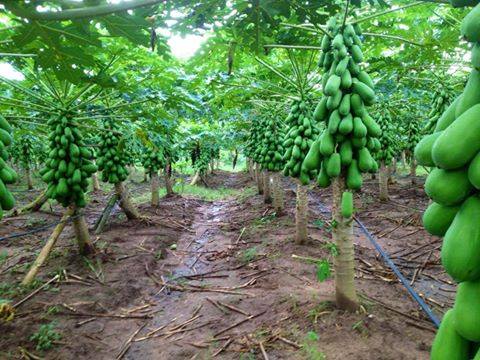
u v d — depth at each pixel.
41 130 8.30
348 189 4.30
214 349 4.34
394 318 4.58
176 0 3.02
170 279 6.61
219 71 7.91
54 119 6.52
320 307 4.71
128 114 7.54
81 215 7.14
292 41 5.54
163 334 4.81
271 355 4.06
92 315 5.25
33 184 20.42
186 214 12.20
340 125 3.92
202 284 6.33
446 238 1.01
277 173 10.50
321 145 4.09
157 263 7.38
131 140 8.52
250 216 11.19
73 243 8.18
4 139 3.48
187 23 3.46
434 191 1.05
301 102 6.84
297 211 7.54
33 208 11.47
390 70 6.64
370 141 4.19
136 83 6.88
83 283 6.22
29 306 5.42
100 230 9.20
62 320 5.09
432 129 8.62
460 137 0.95
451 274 0.98
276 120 10.29
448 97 8.45
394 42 6.10
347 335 4.16
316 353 3.92
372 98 3.93
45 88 6.67
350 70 4.02
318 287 5.66
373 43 6.23
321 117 4.23
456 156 0.96
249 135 14.16
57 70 3.38
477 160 0.95
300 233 7.52
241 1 3.12
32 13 2.04
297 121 6.95
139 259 7.30
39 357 4.29
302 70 6.93
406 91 8.60
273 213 10.73
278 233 8.80
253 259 7.23
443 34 5.30
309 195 14.20
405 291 5.61
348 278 4.54
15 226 10.05
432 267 6.66
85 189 6.96
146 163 12.19
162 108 8.08
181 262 7.59
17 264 7.07
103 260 7.16
